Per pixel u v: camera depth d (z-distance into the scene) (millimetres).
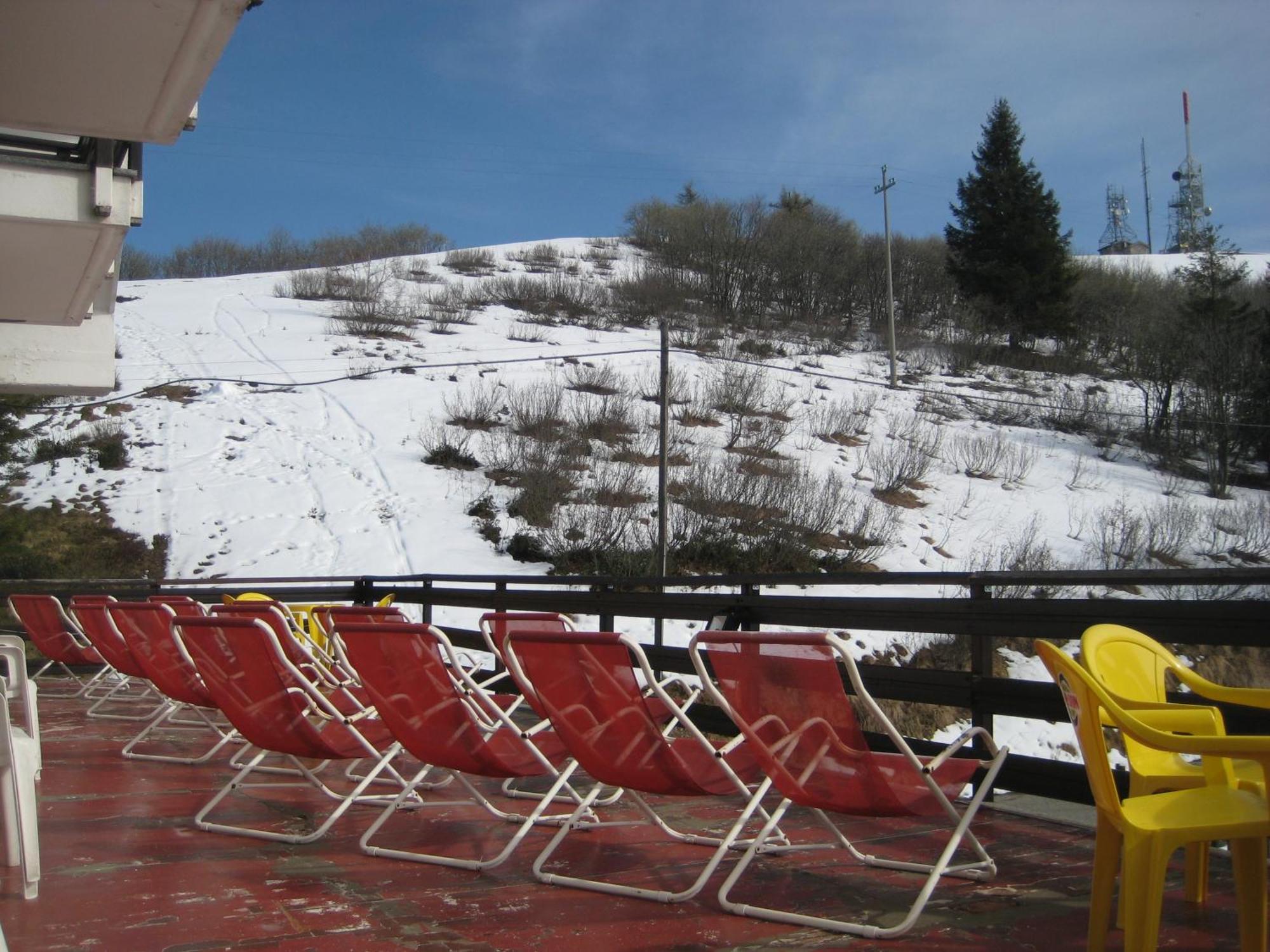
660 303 37375
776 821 2971
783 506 17969
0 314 6078
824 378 28953
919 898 2676
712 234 41781
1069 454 24734
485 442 20969
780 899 2963
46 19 2863
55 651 6586
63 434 20125
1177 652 9141
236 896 2973
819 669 2646
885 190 30672
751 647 2723
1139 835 2221
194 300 35406
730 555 16922
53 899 2922
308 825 3828
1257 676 8969
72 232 4543
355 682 4789
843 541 17750
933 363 33594
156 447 20297
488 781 4758
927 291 40250
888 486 20406
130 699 7426
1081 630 3764
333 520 17609
